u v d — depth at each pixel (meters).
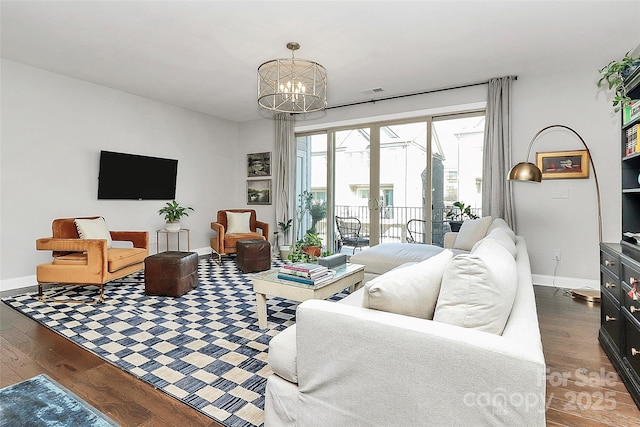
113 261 3.38
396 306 1.22
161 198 5.29
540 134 3.96
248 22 2.84
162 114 5.31
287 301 3.35
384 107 5.02
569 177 3.81
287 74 3.86
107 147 4.62
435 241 4.77
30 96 3.88
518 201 4.08
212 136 6.16
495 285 1.12
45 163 4.02
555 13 2.67
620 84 2.12
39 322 2.74
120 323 2.73
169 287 3.45
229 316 2.92
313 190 5.93
